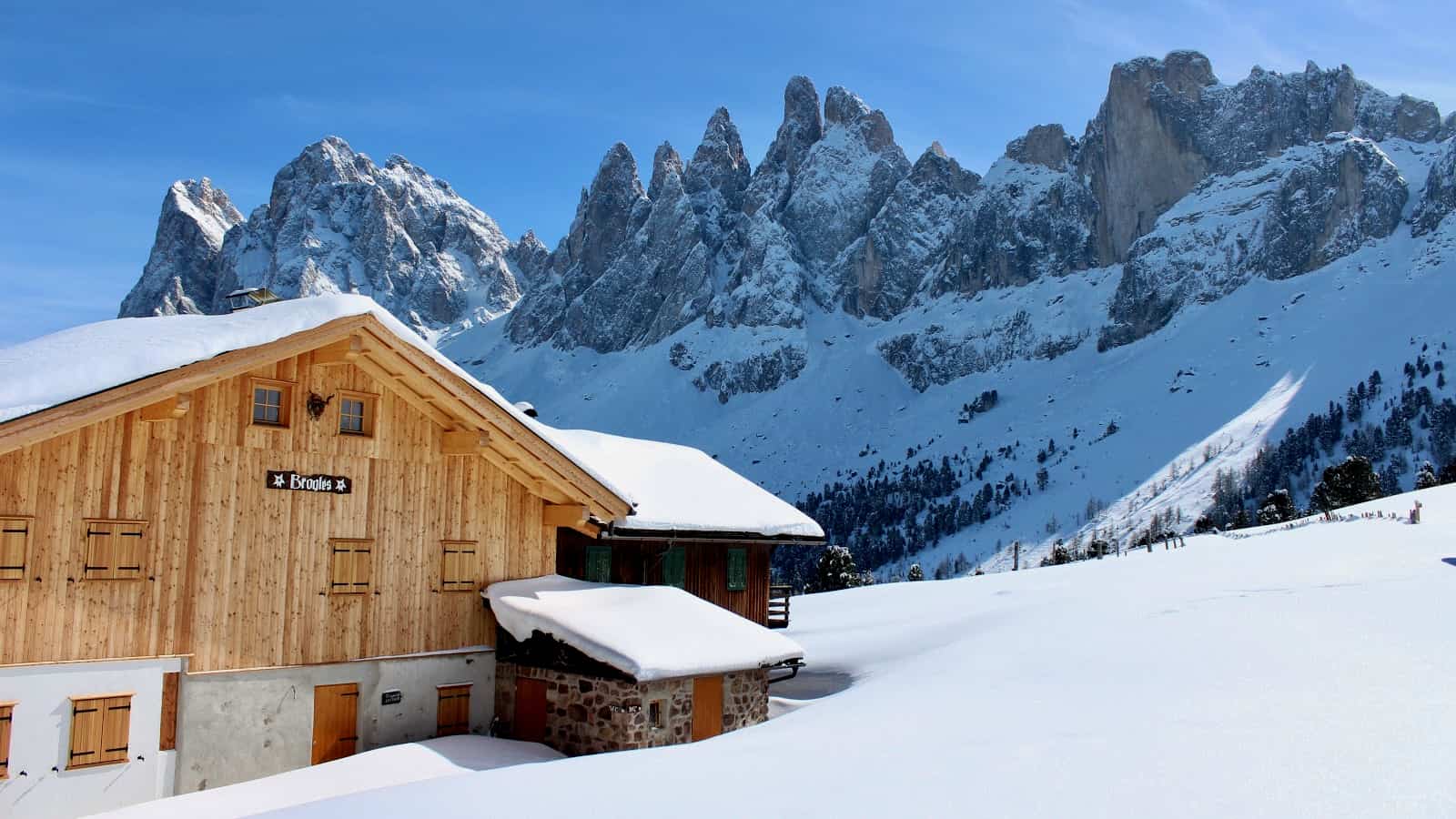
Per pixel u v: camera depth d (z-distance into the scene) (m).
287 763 19.39
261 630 19.36
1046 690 18.02
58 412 16.62
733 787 12.08
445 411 22.50
